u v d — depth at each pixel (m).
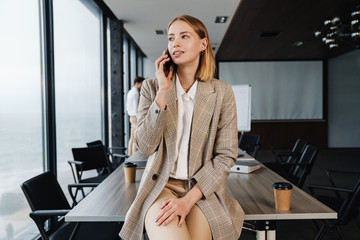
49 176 2.04
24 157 2.65
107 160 3.57
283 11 5.00
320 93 9.41
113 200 1.54
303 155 3.43
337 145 9.50
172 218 1.04
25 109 2.69
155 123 1.13
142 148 1.18
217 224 1.13
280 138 9.41
